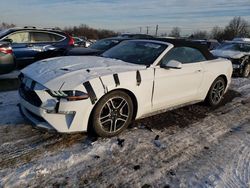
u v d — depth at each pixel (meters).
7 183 2.54
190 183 2.79
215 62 5.21
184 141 3.76
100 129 3.47
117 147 3.40
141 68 3.79
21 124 3.88
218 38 65.69
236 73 9.89
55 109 3.08
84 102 3.14
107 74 3.38
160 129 4.10
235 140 3.92
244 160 3.34
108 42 9.05
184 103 4.70
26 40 8.39
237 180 2.89
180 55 4.46
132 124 4.16
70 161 3.00
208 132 4.16
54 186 2.57
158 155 3.32
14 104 4.80
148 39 4.80
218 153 3.48
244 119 4.92
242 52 10.22
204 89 5.03
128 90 3.56
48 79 3.19
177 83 4.30
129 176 2.84
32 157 3.02
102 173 2.85
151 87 3.86
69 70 3.39
